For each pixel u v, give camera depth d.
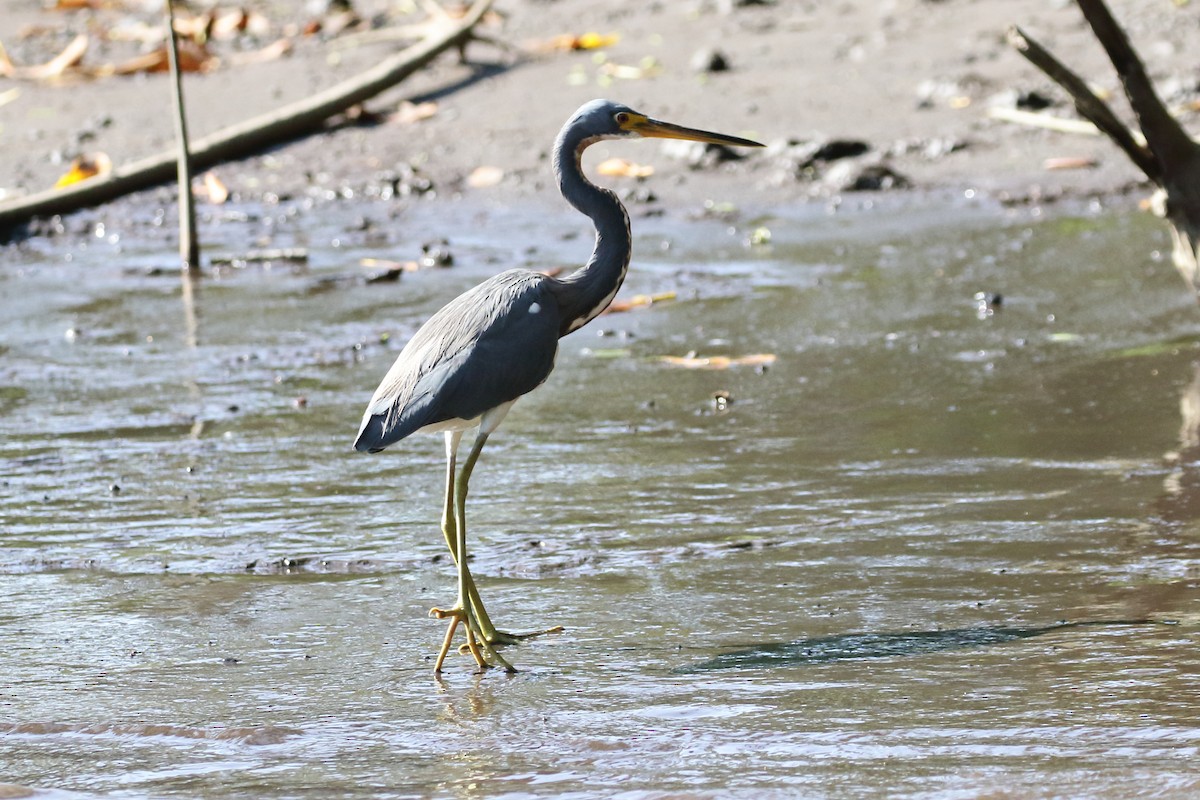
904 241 18.33
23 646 8.64
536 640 8.58
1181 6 25.33
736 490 10.98
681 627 8.66
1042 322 15.03
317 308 16.47
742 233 19.02
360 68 25.67
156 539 10.36
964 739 7.04
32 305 16.94
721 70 24.69
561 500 10.93
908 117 22.41
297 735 7.37
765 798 6.52
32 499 11.19
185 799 6.73
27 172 21.89
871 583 9.21
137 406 13.46
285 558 9.95
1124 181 20.00
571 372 14.20
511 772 6.89
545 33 27.83
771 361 14.24
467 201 20.66
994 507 10.39
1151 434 11.72
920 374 13.60
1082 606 8.70
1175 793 6.38
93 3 31.44
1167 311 15.16
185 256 18.23
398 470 11.75
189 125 23.56
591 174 21.59
